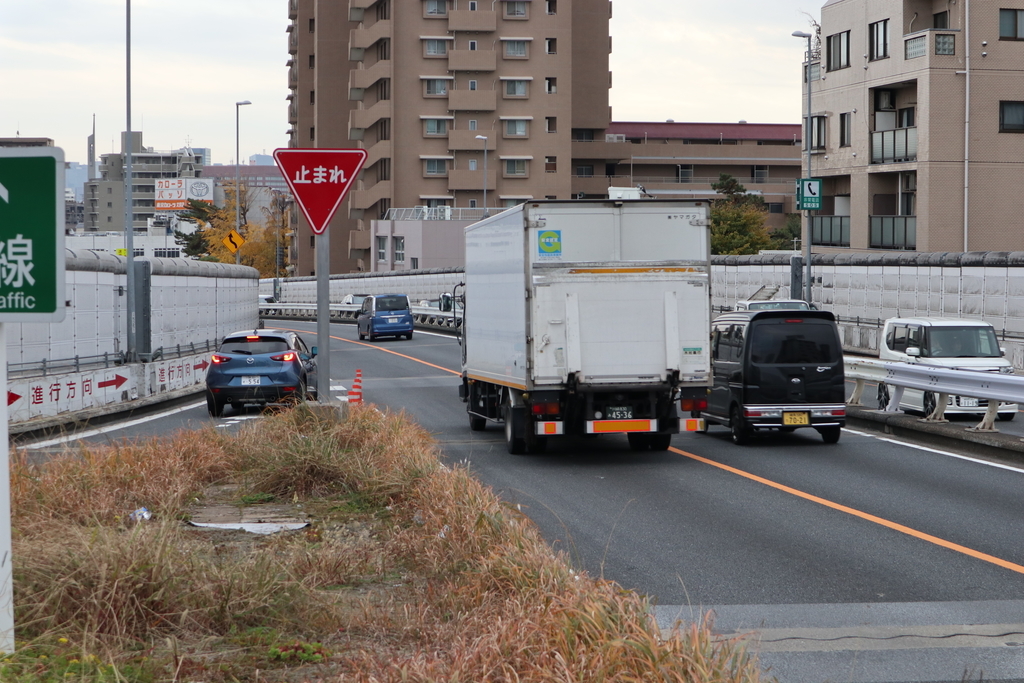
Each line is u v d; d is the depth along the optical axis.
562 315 23.61
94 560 10.11
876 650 10.50
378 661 8.91
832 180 77.56
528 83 142.62
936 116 65.50
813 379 26.50
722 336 28.44
